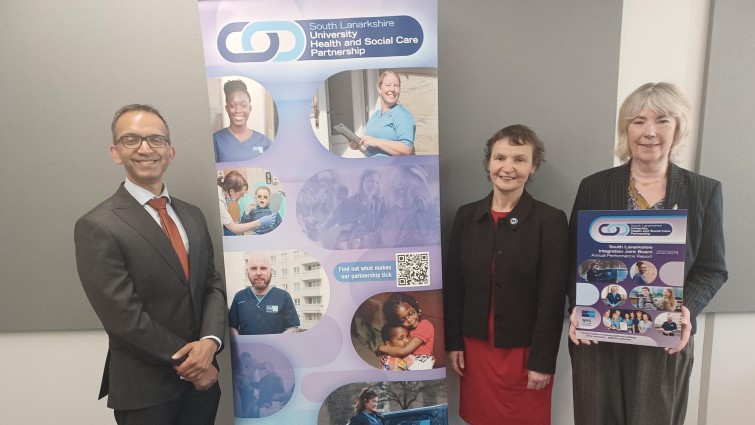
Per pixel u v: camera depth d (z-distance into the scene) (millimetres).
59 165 1396
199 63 1350
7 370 1521
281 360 1259
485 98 1365
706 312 1448
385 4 1117
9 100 1362
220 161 1190
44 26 1328
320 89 1151
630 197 1182
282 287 1234
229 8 1122
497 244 1221
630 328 1070
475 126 1379
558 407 1510
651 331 1052
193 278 1113
